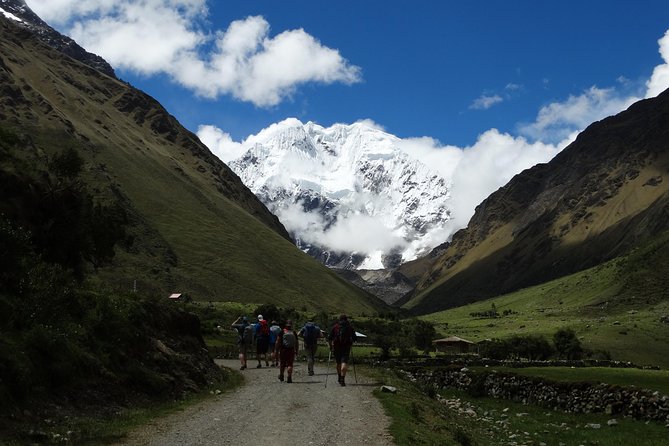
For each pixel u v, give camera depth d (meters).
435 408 28.73
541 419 40.53
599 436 33.38
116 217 59.75
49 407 18.06
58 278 23.17
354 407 23.22
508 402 50.00
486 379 54.66
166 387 24.86
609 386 42.72
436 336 174.62
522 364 77.12
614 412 40.81
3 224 22.17
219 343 76.75
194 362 30.14
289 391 28.16
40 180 35.38
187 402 24.02
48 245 34.03
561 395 45.81
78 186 38.72
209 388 28.69
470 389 55.09
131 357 24.56
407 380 42.34
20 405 17.05
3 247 21.42
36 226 33.25
